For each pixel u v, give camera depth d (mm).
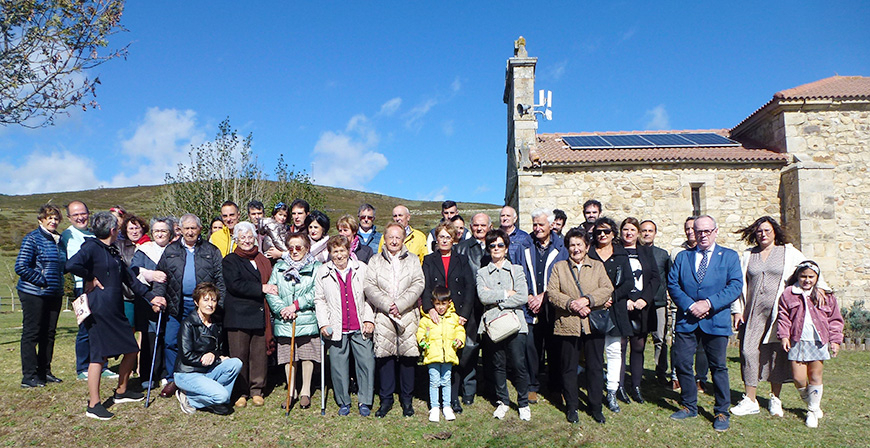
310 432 4438
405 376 4867
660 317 5945
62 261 5512
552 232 5590
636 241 5457
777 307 4836
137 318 5480
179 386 4688
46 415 4543
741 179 11203
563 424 4664
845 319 9180
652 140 12812
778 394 4969
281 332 4926
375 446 4188
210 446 4117
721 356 4637
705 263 4855
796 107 11312
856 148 11289
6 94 6664
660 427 4629
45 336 5410
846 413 5023
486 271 4895
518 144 12195
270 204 18078
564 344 4770
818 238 10453
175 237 5938
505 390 4879
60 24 6617
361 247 5664
